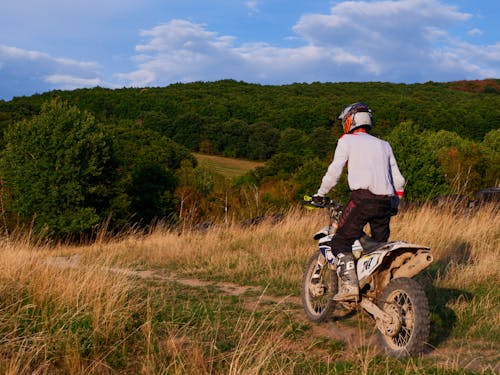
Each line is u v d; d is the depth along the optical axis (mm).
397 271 4215
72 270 6031
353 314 5277
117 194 42844
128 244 11453
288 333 4723
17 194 37188
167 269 8523
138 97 182500
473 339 4484
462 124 112875
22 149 38812
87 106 179750
